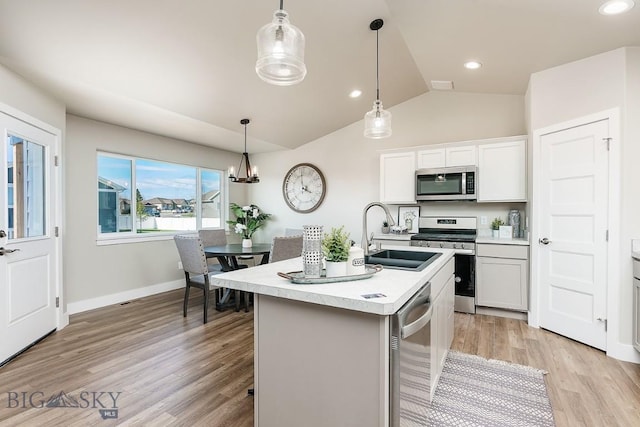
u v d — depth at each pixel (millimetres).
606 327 2674
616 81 2605
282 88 3719
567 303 3010
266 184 6121
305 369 1460
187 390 2160
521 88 3805
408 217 4676
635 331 2498
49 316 3098
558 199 3074
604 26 2334
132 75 2914
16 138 2688
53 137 3178
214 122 4180
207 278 3512
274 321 1545
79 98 3244
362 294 1312
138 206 4562
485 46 2951
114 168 4289
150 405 1995
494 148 3850
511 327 3332
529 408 1970
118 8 2211
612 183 2631
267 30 1598
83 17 2221
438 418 1883
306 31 2846
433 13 2590
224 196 5906
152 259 4633
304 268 1574
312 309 1431
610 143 2635
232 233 6008
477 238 3814
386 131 2656
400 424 1322
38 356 2650
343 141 5305
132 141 4375
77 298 3799
